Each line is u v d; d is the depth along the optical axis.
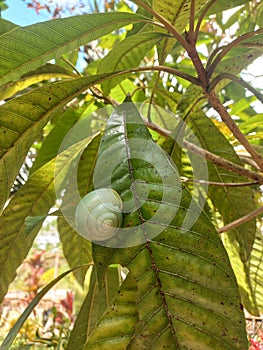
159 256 0.23
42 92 0.26
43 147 0.43
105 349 0.23
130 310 0.23
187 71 0.54
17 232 0.38
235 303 0.23
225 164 0.36
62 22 0.26
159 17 0.28
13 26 0.30
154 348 0.23
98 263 0.22
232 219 0.43
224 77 0.29
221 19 0.58
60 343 0.81
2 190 0.27
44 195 0.38
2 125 0.26
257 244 0.47
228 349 0.22
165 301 0.23
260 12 0.50
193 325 0.23
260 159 0.30
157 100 0.50
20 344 0.82
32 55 0.27
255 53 0.38
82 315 0.37
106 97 0.41
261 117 0.51
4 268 0.38
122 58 0.37
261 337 0.56
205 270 0.23
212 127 0.40
